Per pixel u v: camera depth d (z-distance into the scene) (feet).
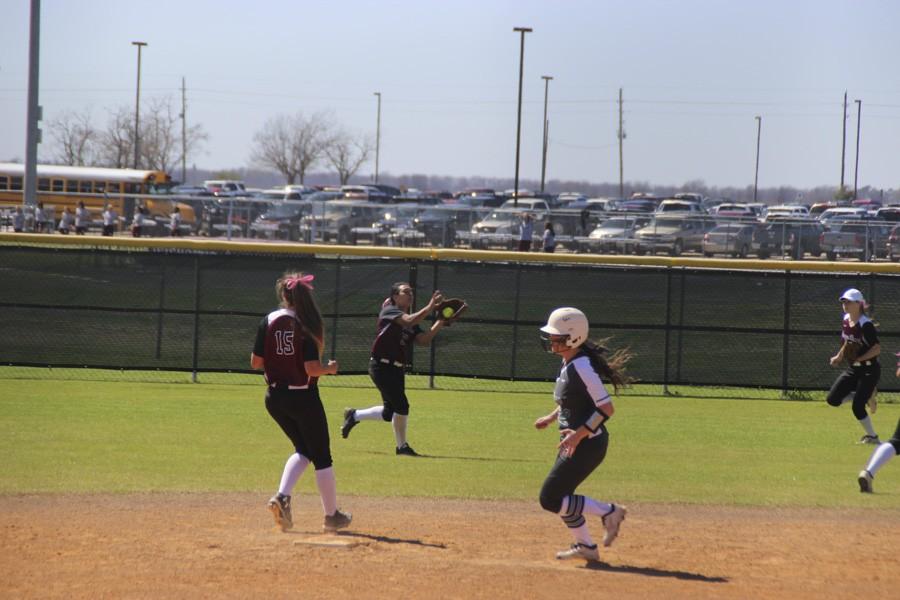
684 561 65.05
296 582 56.80
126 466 91.09
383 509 77.97
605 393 60.03
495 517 76.38
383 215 359.25
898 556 66.90
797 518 78.23
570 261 160.15
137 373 161.17
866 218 456.45
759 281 154.30
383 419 101.35
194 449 100.17
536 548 67.46
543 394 153.07
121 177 470.80
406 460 98.73
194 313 153.99
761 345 154.92
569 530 72.84
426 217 362.53
